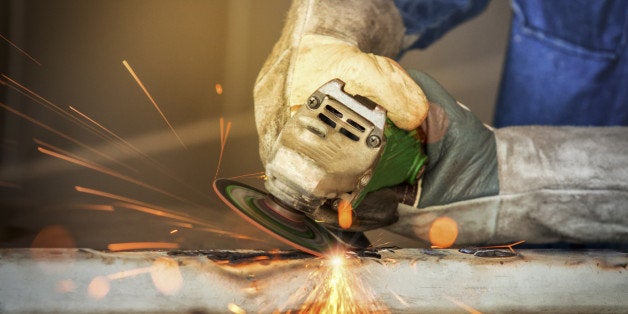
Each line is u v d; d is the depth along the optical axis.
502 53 3.88
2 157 4.01
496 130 2.94
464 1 3.45
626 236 2.86
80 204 3.63
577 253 2.51
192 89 4.32
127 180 3.98
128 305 1.89
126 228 3.28
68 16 4.24
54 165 4.00
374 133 1.89
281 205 2.08
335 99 1.89
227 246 3.07
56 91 4.23
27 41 4.21
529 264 2.30
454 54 3.88
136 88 4.29
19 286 1.85
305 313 1.99
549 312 2.20
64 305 1.85
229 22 4.34
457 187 2.72
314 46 2.40
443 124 2.67
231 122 4.26
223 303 1.95
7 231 3.13
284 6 4.32
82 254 1.99
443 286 2.15
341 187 1.92
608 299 2.26
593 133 2.96
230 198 2.05
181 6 4.32
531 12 3.57
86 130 4.23
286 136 1.90
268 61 2.60
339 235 2.65
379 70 2.28
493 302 2.16
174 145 4.17
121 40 4.29
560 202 2.80
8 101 4.16
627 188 2.82
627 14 3.44
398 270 2.16
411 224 2.76
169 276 1.96
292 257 2.14
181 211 3.64
